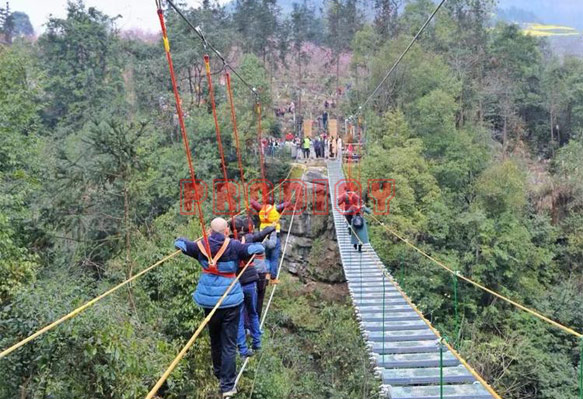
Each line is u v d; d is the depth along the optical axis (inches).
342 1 2605.8
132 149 718.5
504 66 2263.8
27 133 1121.4
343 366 791.7
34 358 358.6
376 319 425.1
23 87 1038.4
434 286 1140.5
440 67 1708.9
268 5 2541.8
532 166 1999.3
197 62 1851.6
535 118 2310.5
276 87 2581.2
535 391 962.7
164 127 1673.2
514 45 2301.9
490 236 1235.9
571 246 1386.6
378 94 1673.2
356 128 1738.4
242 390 559.8
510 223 1293.1
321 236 1242.6
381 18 2190.0
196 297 225.0
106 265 692.7
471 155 1504.7
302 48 2883.9
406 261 1163.3
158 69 1834.4
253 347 283.9
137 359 396.8
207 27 1989.4
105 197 706.2
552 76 2317.9
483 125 2012.8
